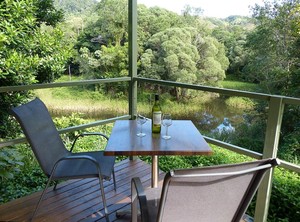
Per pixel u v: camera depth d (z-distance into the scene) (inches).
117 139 70.0
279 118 71.7
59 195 89.9
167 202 42.8
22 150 166.1
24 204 84.0
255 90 237.8
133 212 59.1
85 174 72.8
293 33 211.8
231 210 48.9
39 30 183.0
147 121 88.6
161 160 159.0
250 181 46.6
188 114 268.4
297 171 68.1
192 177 39.5
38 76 189.8
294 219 100.5
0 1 159.0
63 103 278.2
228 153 175.5
